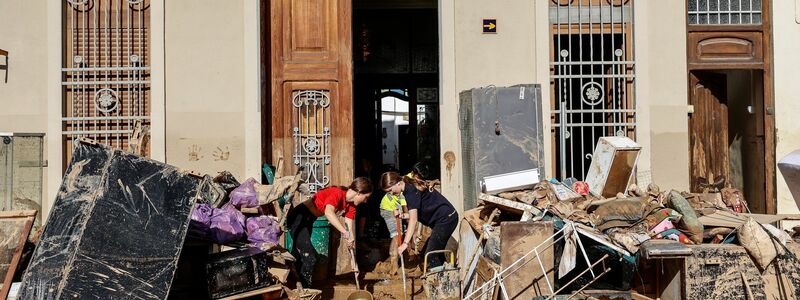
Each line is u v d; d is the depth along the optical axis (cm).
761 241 480
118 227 466
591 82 692
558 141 693
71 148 688
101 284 448
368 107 1015
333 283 633
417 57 1000
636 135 680
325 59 705
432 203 618
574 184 612
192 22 686
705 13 705
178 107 683
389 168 1023
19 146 677
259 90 682
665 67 688
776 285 486
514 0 690
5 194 673
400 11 994
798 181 530
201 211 540
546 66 685
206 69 684
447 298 566
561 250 527
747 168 752
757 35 707
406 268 685
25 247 522
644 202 542
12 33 684
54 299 437
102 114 692
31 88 683
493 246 545
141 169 490
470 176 640
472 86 686
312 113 704
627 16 693
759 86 718
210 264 511
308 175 699
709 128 716
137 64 696
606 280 539
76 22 695
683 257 479
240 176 680
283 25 705
